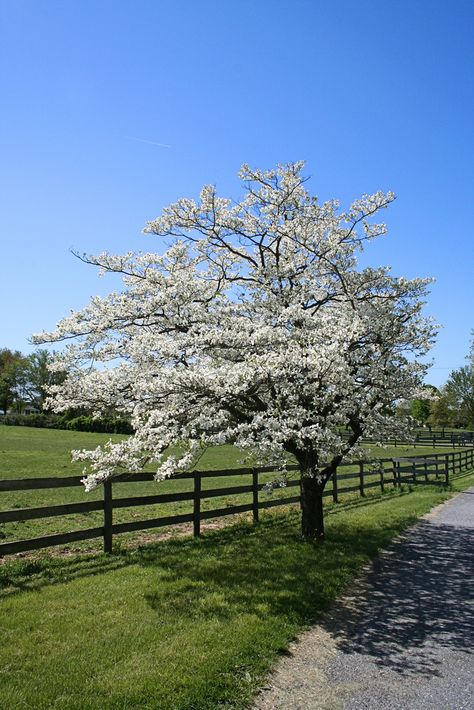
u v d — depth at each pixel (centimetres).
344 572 821
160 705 418
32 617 586
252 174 1088
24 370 7456
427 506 1600
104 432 4738
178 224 1072
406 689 472
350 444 1012
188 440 823
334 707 439
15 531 1064
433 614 673
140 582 724
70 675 459
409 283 1028
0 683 442
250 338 834
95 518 1226
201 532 1088
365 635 597
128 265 1041
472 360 5184
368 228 1066
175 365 873
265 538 1033
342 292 1066
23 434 4153
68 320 951
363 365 980
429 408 5750
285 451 976
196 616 604
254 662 504
